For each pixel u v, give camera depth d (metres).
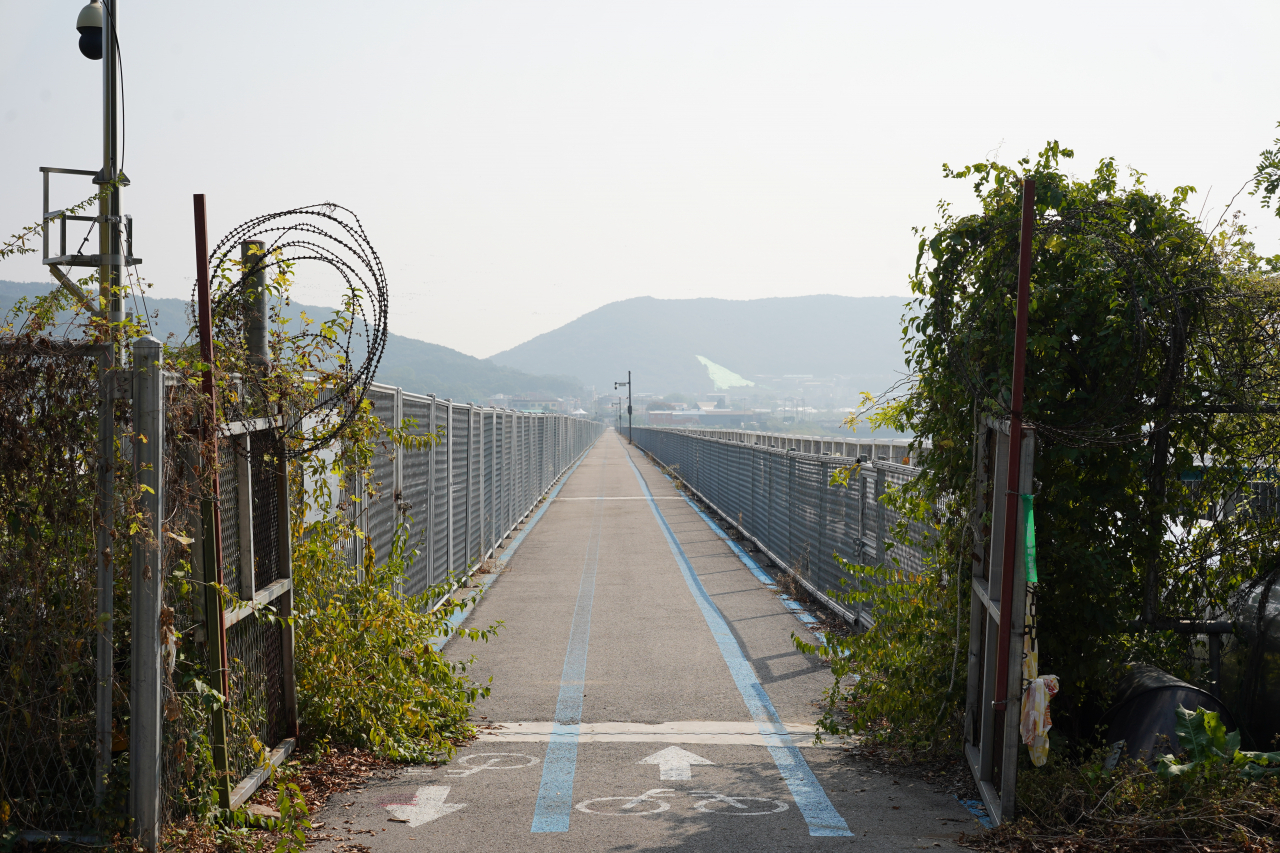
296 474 5.73
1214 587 5.91
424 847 4.39
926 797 5.14
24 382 3.77
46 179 6.86
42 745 3.95
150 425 3.83
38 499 3.80
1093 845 4.17
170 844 3.97
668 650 9.02
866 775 5.56
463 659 8.64
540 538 18.42
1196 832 4.17
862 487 9.65
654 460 56.72
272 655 5.37
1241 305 5.32
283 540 5.45
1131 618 5.81
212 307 5.09
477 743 6.20
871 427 6.74
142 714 3.87
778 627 10.07
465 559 13.09
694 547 16.94
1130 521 5.58
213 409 4.29
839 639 6.47
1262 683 5.40
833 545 10.87
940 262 5.59
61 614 3.86
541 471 28.47
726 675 8.08
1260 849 3.98
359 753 5.73
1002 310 5.31
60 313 4.15
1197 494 5.98
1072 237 5.23
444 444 11.48
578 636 9.62
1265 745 5.31
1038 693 4.44
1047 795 4.66
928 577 6.35
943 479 5.95
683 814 4.86
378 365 5.50
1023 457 4.48
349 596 6.39
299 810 4.41
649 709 7.06
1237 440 5.90
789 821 4.75
